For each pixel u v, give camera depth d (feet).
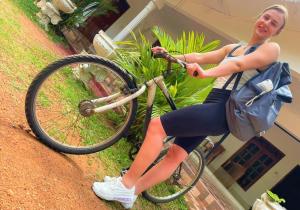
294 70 20.52
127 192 9.20
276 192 29.81
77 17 31.65
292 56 21.25
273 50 8.21
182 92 15.17
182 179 12.90
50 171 8.41
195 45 16.69
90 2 35.88
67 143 10.41
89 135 11.66
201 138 9.53
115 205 9.55
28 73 13.66
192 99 14.78
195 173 13.14
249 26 25.46
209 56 9.66
